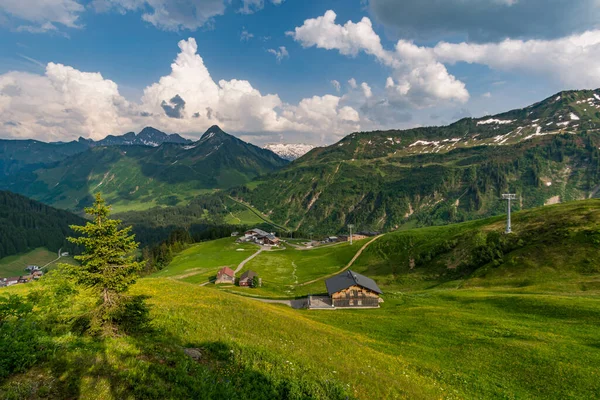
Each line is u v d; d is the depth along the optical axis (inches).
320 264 5600.4
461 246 4355.3
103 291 722.8
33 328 615.8
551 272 2992.1
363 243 6284.5
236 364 776.3
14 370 495.8
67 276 721.0
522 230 3978.8
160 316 1089.4
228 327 1159.6
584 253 3056.1
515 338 1596.9
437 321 2018.9
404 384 961.5
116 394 506.9
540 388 1095.6
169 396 542.9
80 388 493.4
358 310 2709.2
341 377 881.5
